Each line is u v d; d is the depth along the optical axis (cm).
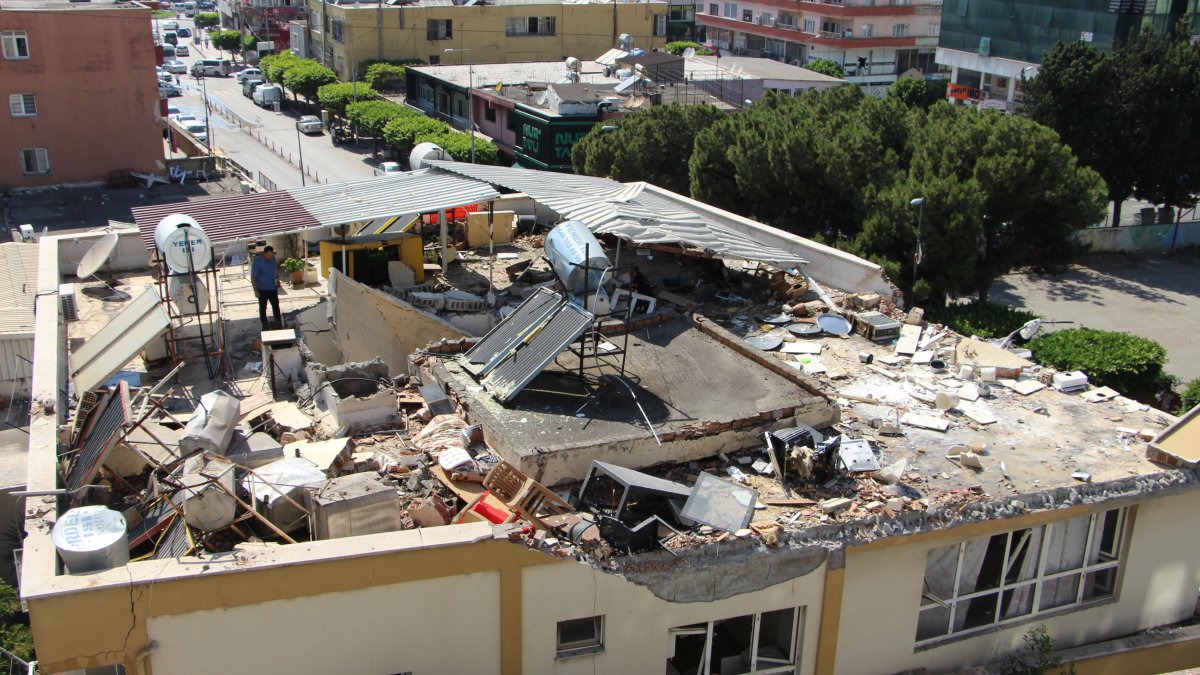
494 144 6669
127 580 847
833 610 1075
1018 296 4400
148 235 1723
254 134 8394
